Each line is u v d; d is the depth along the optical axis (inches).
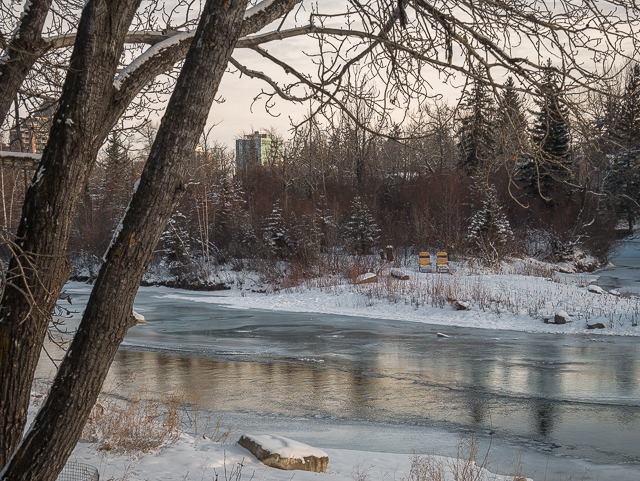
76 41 131.5
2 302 132.3
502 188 1899.6
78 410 125.3
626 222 2839.6
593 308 1000.2
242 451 306.2
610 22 192.4
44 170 131.4
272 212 1844.2
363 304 1192.8
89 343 124.7
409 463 325.1
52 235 131.7
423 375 612.7
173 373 621.3
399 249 1827.0
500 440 402.0
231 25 125.0
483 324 967.6
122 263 124.5
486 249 1611.7
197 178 1656.0
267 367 655.8
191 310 1229.1
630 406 491.5
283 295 1397.6
